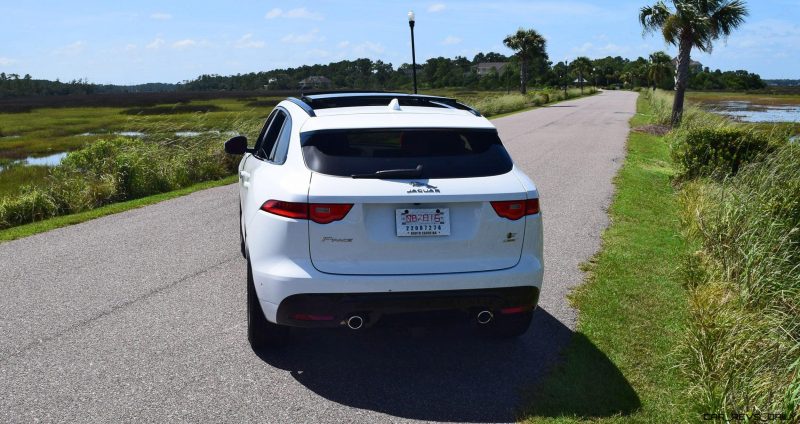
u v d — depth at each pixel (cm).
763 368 336
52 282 548
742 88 16525
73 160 1286
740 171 975
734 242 566
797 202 645
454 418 321
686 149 1127
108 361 386
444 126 370
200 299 504
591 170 1264
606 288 521
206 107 7650
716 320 403
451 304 348
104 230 761
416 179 345
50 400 335
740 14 2233
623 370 374
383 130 362
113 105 9738
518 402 338
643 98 7244
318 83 19825
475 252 351
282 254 342
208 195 1030
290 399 340
